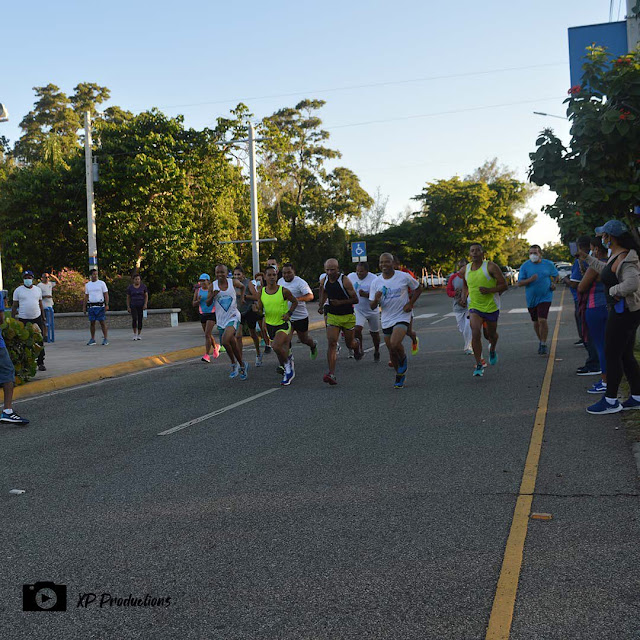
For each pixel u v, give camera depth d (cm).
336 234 5088
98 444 708
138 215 3175
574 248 1179
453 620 313
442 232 6353
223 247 3466
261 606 336
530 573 358
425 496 490
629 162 790
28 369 1102
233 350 1120
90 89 6334
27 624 329
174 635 313
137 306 1912
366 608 329
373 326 1259
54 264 3328
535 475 527
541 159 839
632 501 457
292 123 5956
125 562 397
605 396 729
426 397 880
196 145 3312
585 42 1394
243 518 462
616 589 336
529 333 1652
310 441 673
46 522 471
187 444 686
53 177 3209
